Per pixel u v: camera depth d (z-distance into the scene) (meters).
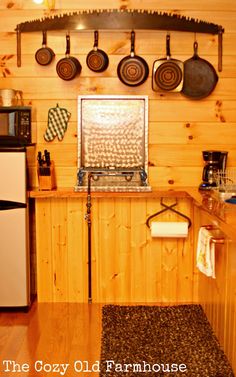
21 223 3.29
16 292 3.33
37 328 3.06
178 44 3.56
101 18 3.48
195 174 3.67
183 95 3.60
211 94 3.61
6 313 3.33
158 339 2.86
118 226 3.51
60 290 3.57
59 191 3.41
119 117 3.63
